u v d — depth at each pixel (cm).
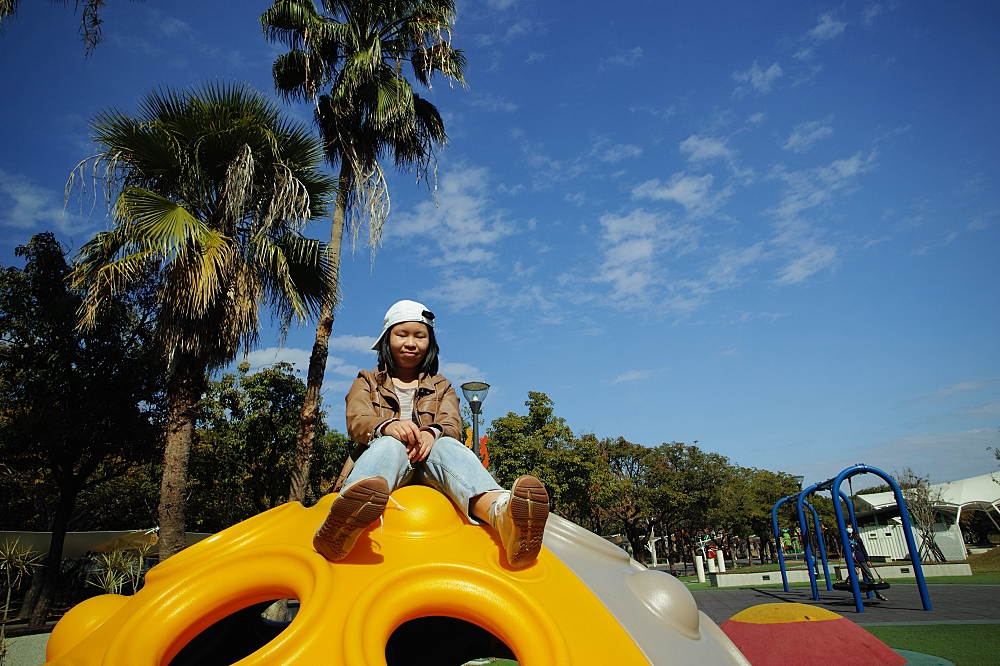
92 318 920
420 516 198
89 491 2544
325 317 1125
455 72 1288
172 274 886
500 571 178
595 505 3334
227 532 203
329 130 1276
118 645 164
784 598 1330
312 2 1232
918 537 3222
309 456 1093
